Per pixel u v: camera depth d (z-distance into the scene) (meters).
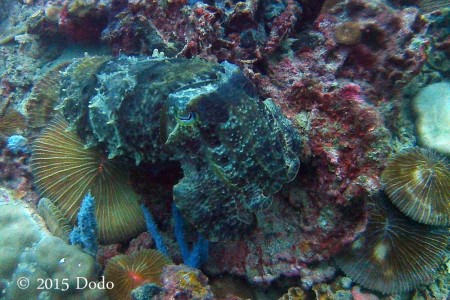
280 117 0.47
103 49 0.81
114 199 0.54
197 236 0.49
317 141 0.50
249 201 0.41
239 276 0.51
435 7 0.62
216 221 0.42
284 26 0.58
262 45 0.59
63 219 0.53
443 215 0.47
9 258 0.48
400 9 0.60
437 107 0.57
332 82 0.55
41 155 0.57
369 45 0.57
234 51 0.58
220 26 0.58
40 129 0.68
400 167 0.49
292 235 0.51
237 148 0.40
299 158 0.49
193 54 0.57
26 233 0.50
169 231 0.54
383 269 0.49
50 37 0.85
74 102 0.53
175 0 0.62
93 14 0.74
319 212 0.50
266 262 0.50
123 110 0.46
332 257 0.50
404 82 0.56
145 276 0.45
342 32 0.57
